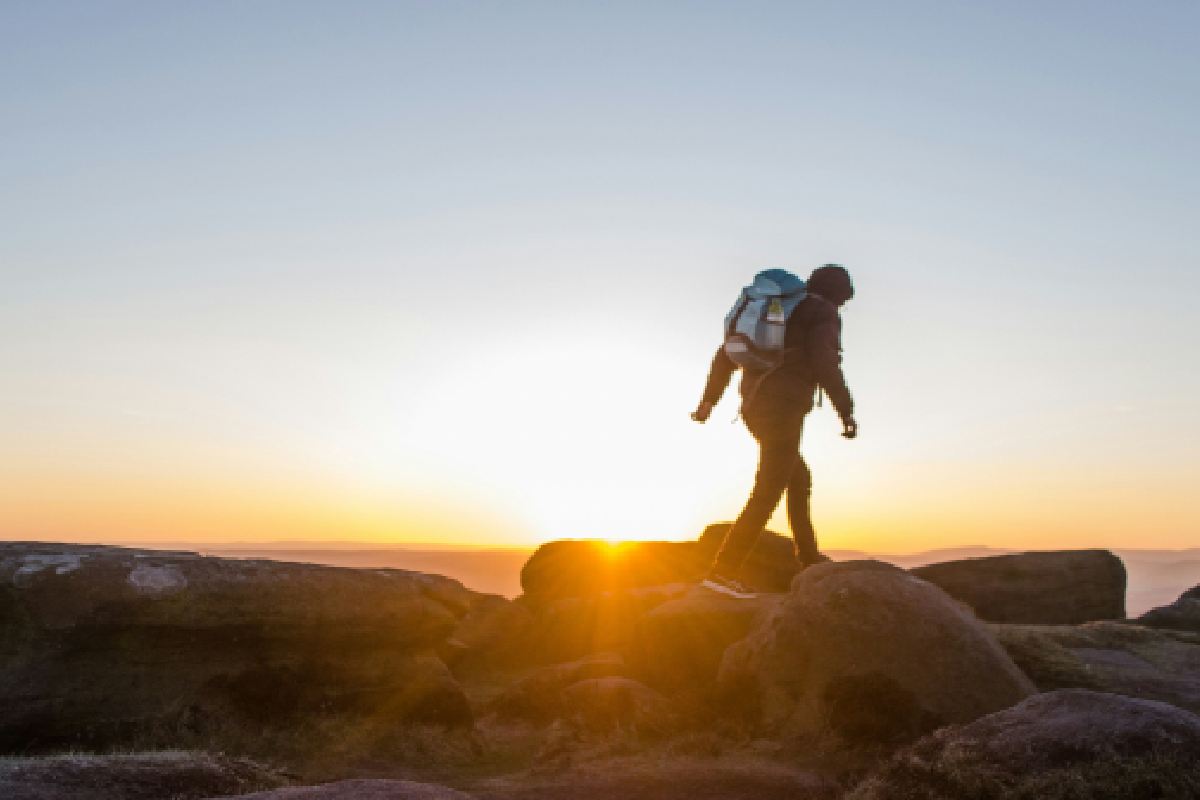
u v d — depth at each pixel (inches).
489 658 582.2
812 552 395.9
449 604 388.8
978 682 309.7
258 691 329.1
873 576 338.6
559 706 370.6
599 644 532.4
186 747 298.2
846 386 362.6
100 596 299.6
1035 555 589.9
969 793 197.9
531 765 324.2
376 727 344.2
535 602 644.1
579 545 657.0
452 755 339.9
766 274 377.7
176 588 313.4
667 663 380.2
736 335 369.4
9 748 281.4
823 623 330.0
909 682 310.8
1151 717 197.9
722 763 297.9
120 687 302.7
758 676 339.3
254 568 338.0
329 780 295.1
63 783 184.9
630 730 339.3
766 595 389.4
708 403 400.2
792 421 372.2
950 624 323.0
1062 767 193.3
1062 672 349.1
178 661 316.8
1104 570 585.9
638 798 267.3
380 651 364.5
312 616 341.7
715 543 567.2
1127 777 184.4
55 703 289.4
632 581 618.5
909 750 222.4
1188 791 179.2
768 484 377.4
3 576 292.5
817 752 304.2
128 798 189.3
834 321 371.6
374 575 371.2
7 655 290.2
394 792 165.9
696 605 385.7
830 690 317.4
